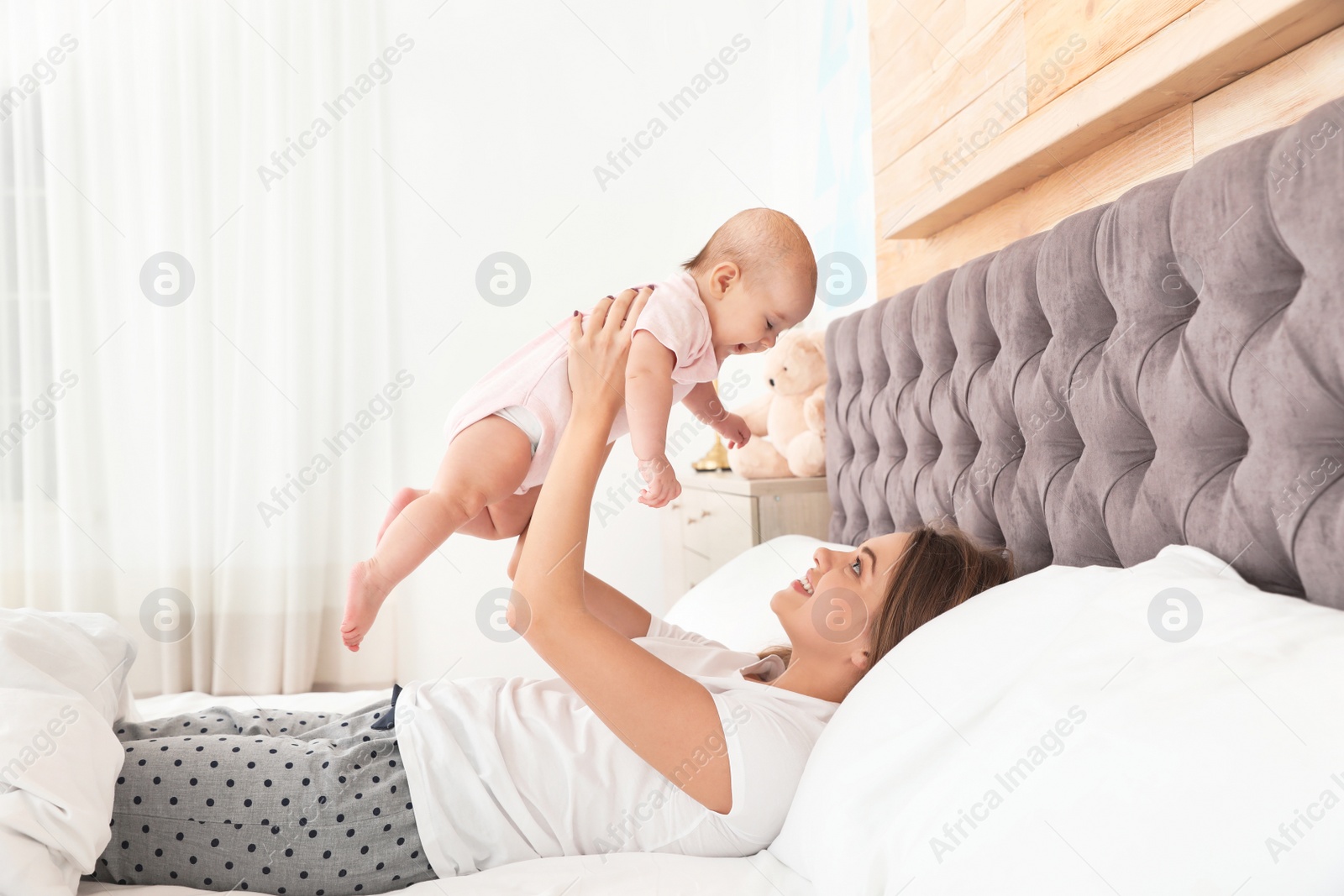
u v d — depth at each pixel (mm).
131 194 3139
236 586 3121
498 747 1087
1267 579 985
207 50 3172
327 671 3219
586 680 1029
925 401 1866
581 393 1117
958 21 1948
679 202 3484
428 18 3320
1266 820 617
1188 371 1075
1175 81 1285
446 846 1052
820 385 2693
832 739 1012
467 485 1232
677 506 3283
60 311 3084
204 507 3131
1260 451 973
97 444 3129
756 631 1701
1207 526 1049
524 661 3352
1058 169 1699
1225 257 1005
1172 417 1105
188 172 3127
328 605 3221
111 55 3135
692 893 954
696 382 1348
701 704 1058
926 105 2117
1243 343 994
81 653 1149
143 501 3146
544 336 1381
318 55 3207
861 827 893
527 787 1079
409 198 3309
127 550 3133
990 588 1214
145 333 3146
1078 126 1484
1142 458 1216
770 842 1089
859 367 2305
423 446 3309
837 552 1325
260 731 1287
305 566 3143
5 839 839
